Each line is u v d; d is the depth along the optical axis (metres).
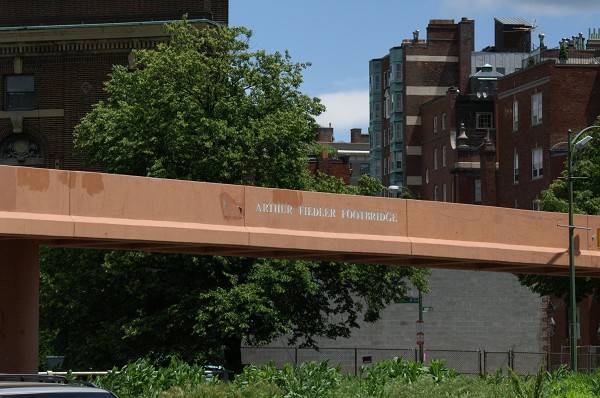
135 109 51.56
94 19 60.56
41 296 50.97
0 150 61.31
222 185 34.22
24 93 61.19
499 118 101.19
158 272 49.72
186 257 48.41
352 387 26.66
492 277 72.06
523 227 41.69
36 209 30.50
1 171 29.92
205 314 47.53
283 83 53.72
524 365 71.56
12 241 31.83
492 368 71.88
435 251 38.53
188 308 48.34
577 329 44.97
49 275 51.59
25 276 32.09
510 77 99.19
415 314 70.56
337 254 38.31
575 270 45.34
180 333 48.88
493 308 71.94
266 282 48.75
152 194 32.75
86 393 13.75
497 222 40.75
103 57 60.41
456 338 71.50
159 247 34.88
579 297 59.97
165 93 51.53
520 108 97.56
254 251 36.78
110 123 51.97
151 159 50.97
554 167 92.06
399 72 137.62
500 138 100.94
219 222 34.06
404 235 38.06
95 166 60.34
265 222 35.03
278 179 52.62
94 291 50.75
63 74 60.72
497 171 104.44
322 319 55.06
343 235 36.56
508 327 72.00
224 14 62.84
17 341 31.84
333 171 95.00
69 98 60.59
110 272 48.78
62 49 60.53
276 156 52.25
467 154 118.31
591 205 60.00
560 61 103.50
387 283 54.88
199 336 48.06
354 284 54.72
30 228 30.19
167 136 50.62
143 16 60.22
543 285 60.69
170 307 48.16
